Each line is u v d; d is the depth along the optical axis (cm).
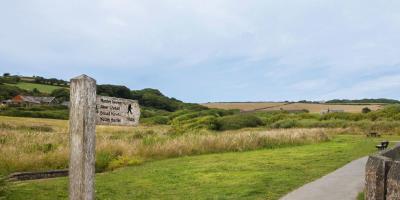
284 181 1498
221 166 1959
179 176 1689
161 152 2428
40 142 2309
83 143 690
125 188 1439
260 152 2656
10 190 1297
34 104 9181
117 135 3031
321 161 2122
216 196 1273
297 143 3209
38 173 1692
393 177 761
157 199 1259
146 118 7412
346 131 5200
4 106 8562
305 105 9481
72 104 698
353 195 1226
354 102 10356
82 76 694
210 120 5584
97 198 1265
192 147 2594
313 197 1206
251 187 1397
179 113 6944
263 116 7856
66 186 1438
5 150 1933
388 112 7175
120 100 840
